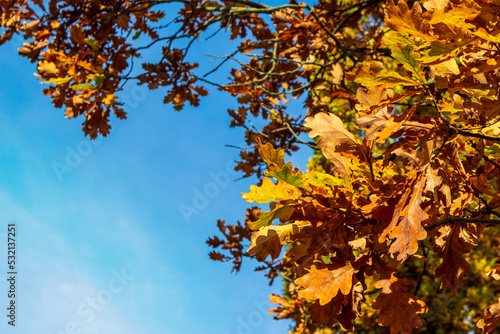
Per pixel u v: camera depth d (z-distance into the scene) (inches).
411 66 50.7
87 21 134.5
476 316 173.5
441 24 46.6
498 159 60.9
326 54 137.6
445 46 47.3
